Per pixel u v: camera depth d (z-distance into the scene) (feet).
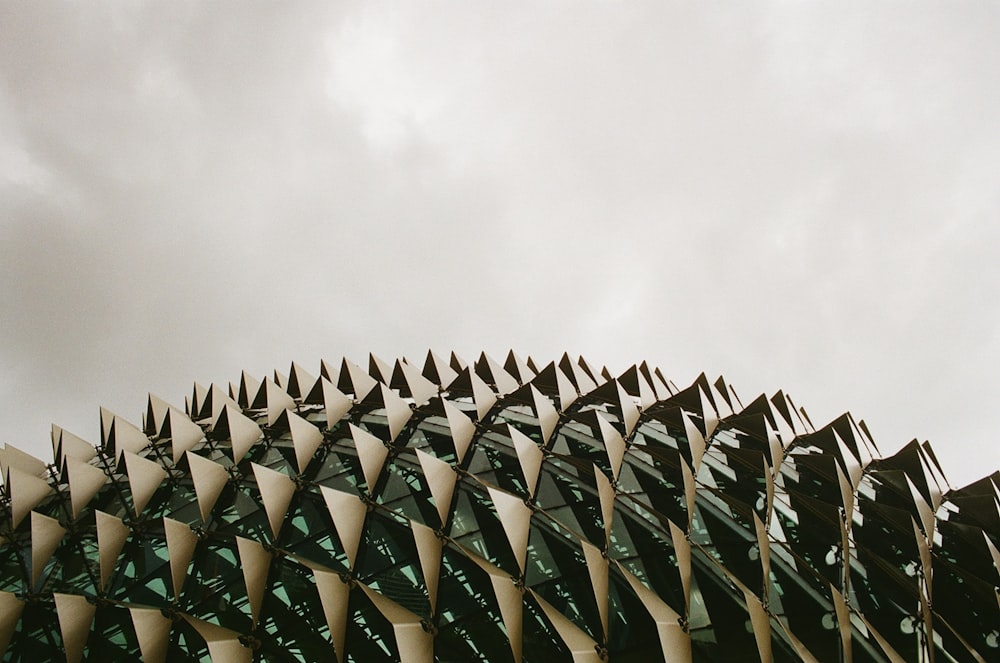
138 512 58.44
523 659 44.14
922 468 65.10
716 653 44.98
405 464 64.08
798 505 59.77
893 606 50.55
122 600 51.52
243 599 50.21
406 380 77.20
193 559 53.72
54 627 50.03
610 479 60.03
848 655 44.16
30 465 70.85
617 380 80.79
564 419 72.79
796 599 49.83
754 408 76.38
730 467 65.16
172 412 70.08
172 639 47.34
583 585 49.52
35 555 51.98
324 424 75.46
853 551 55.21
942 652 47.39
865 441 78.02
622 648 44.83
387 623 47.39
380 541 53.93
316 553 53.67
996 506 59.52
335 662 45.09
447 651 44.73
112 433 71.67
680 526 55.36
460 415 65.10
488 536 53.57
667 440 70.28
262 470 55.57
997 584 52.44
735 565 52.01
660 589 49.21
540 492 59.00
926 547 53.21
